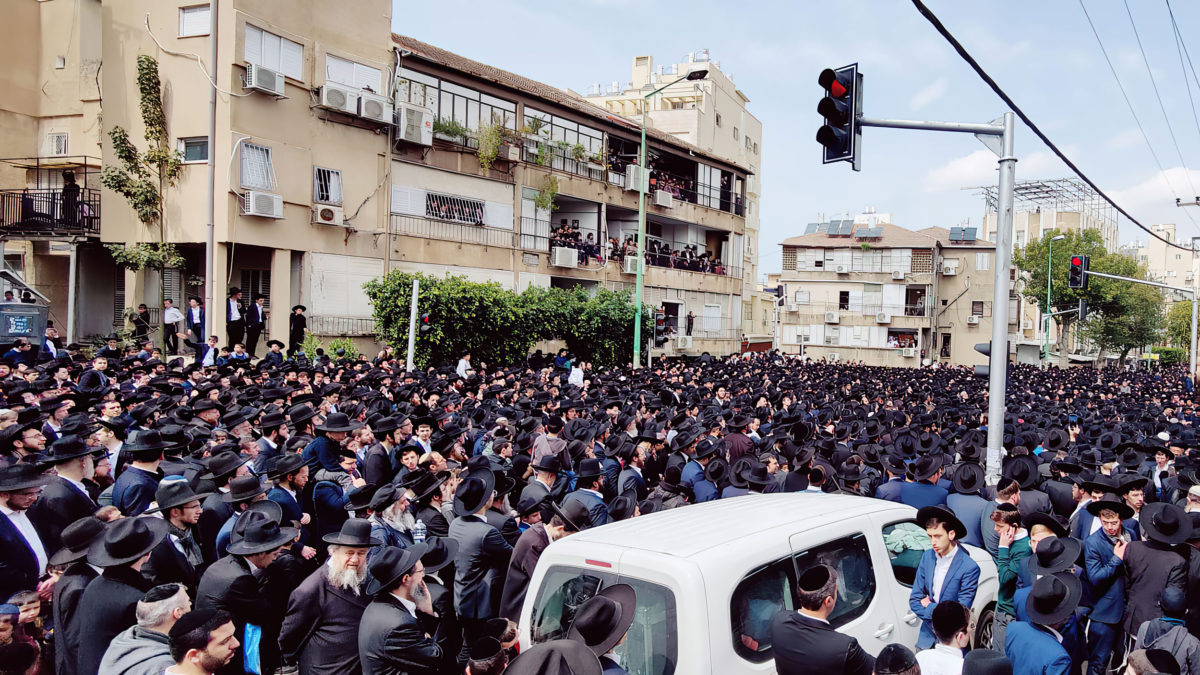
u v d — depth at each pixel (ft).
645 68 215.92
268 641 19.54
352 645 17.24
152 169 81.30
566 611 17.25
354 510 24.03
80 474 22.85
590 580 17.15
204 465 25.57
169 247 79.30
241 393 41.04
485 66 122.93
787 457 36.86
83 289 91.50
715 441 38.63
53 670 18.11
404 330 81.66
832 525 19.57
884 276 202.28
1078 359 284.41
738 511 20.08
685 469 33.55
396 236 94.12
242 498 21.43
